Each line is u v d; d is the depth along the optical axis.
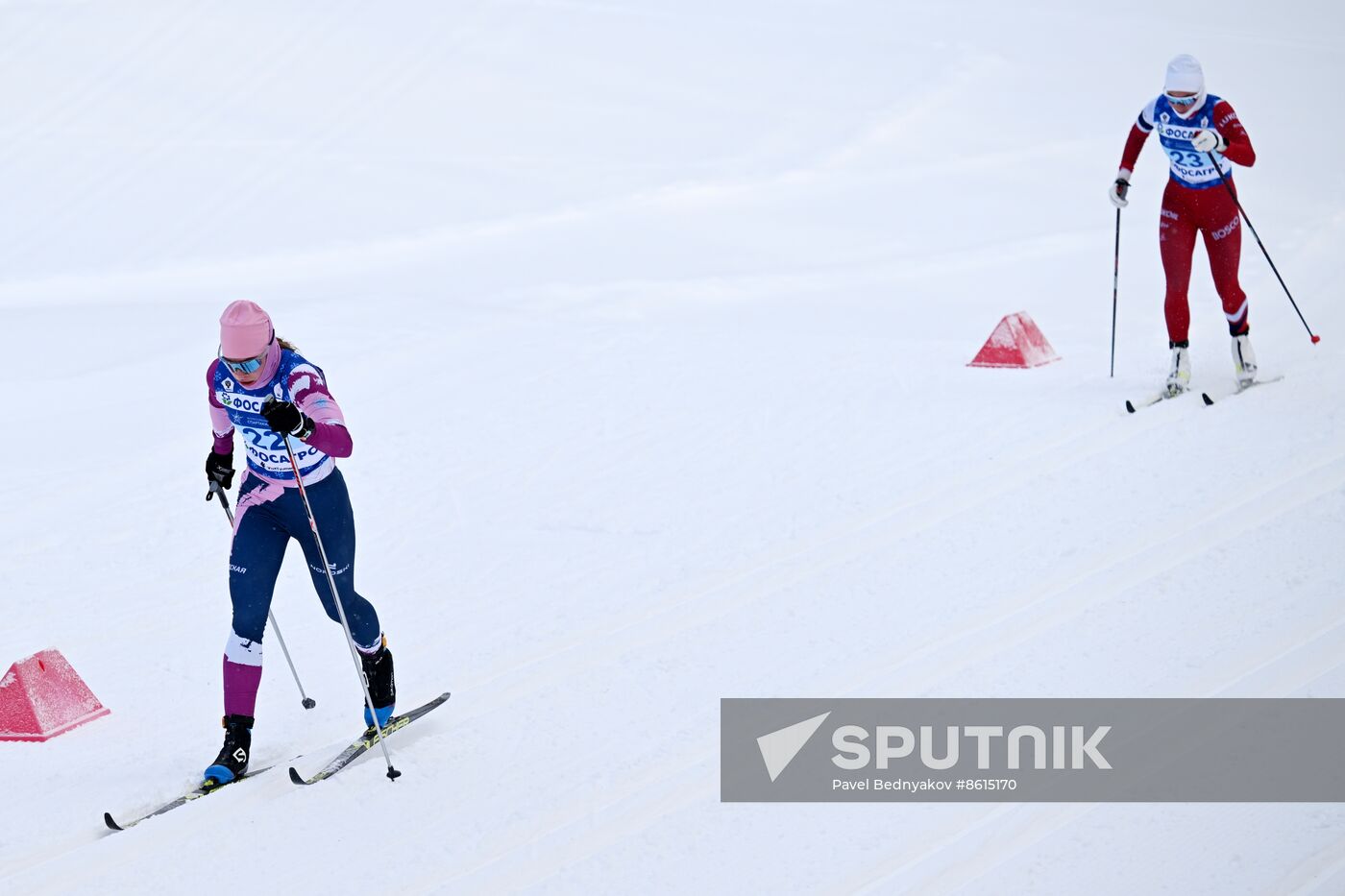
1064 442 25.84
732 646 18.75
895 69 95.69
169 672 19.67
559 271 56.53
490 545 23.70
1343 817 13.20
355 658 16.47
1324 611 17.56
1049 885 12.51
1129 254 54.72
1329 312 37.12
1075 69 97.44
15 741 17.80
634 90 89.44
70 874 14.02
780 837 13.79
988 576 20.11
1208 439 24.92
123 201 68.12
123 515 26.34
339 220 65.56
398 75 89.75
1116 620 18.06
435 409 31.67
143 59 88.81
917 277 53.28
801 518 23.48
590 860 13.63
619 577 21.78
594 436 29.12
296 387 15.80
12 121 78.81
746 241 60.81
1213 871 12.50
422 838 14.37
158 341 39.69
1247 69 96.44
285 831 14.70
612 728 16.67
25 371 37.03
